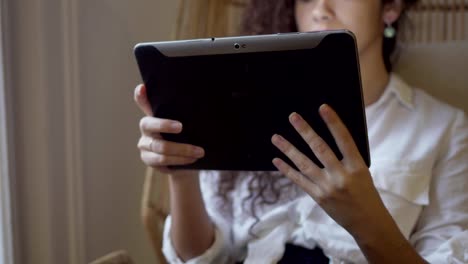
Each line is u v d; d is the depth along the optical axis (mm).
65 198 1258
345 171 674
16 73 1155
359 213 683
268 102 712
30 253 1222
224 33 1365
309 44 653
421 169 970
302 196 1007
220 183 1100
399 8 1077
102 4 1285
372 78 1059
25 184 1193
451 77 1223
